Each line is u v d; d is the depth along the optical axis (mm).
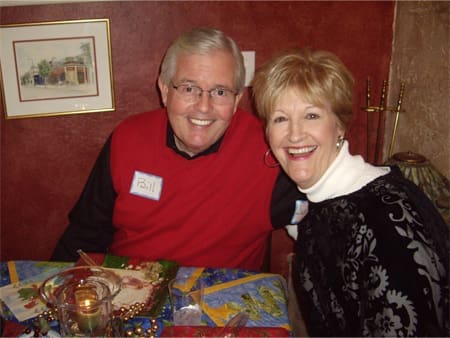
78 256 1770
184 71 1532
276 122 1254
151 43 2141
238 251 1726
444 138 1849
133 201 1689
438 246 1044
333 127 1219
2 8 2006
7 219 2320
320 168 1250
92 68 2137
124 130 1746
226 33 2164
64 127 2209
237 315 1151
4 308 1204
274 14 2168
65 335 1037
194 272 1383
